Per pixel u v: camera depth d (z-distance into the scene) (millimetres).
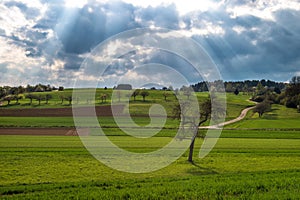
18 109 100938
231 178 23703
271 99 136875
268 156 37938
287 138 56688
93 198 17828
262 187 20469
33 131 63094
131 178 25672
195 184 20969
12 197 18594
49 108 102062
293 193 18406
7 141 48844
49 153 37500
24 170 28891
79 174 27406
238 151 41406
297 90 129125
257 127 75312
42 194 19141
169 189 19469
